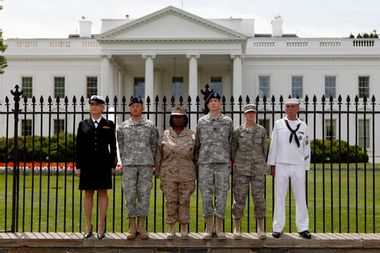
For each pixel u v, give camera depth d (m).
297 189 7.89
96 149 7.68
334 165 28.41
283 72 47.38
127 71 49.28
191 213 11.72
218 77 48.56
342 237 7.86
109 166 7.80
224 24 43.84
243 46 43.88
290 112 7.92
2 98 47.00
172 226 7.75
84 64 47.22
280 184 7.88
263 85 47.41
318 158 30.44
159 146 7.77
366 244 7.70
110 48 42.38
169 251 7.71
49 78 47.22
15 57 46.94
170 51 42.44
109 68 42.44
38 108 44.53
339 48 47.12
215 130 7.61
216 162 7.55
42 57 46.97
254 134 7.74
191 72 42.25
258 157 7.75
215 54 42.50
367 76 47.34
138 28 42.38
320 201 13.92
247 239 7.71
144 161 7.62
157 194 15.14
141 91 49.59
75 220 10.61
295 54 47.00
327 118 43.75
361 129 44.50
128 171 7.67
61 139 27.05
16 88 8.52
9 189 16.44
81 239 7.78
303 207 7.88
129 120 7.85
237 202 7.75
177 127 7.72
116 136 8.12
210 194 7.62
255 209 7.79
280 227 7.85
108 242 7.75
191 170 7.65
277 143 7.95
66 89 47.16
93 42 47.31
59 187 17.05
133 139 7.67
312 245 7.71
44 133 43.22
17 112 8.48
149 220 10.62
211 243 7.69
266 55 47.00
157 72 48.44
